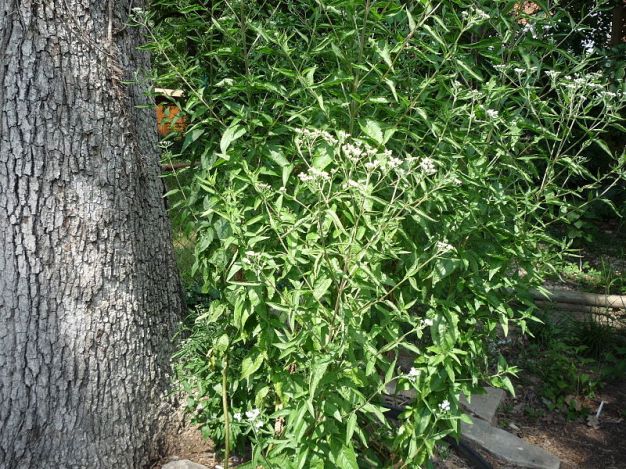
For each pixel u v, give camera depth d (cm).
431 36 252
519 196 281
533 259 277
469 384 271
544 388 433
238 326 248
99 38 266
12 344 255
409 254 251
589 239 625
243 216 241
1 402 256
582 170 282
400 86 262
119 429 277
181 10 257
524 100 295
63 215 260
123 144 277
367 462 272
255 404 264
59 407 263
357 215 223
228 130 238
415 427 249
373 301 222
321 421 225
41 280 257
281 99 265
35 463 260
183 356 296
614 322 527
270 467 226
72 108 259
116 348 276
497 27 267
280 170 259
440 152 244
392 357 375
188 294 367
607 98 277
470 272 259
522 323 275
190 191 279
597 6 295
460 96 253
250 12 272
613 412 421
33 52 250
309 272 223
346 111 244
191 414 306
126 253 279
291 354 245
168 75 255
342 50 246
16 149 250
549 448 377
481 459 335
